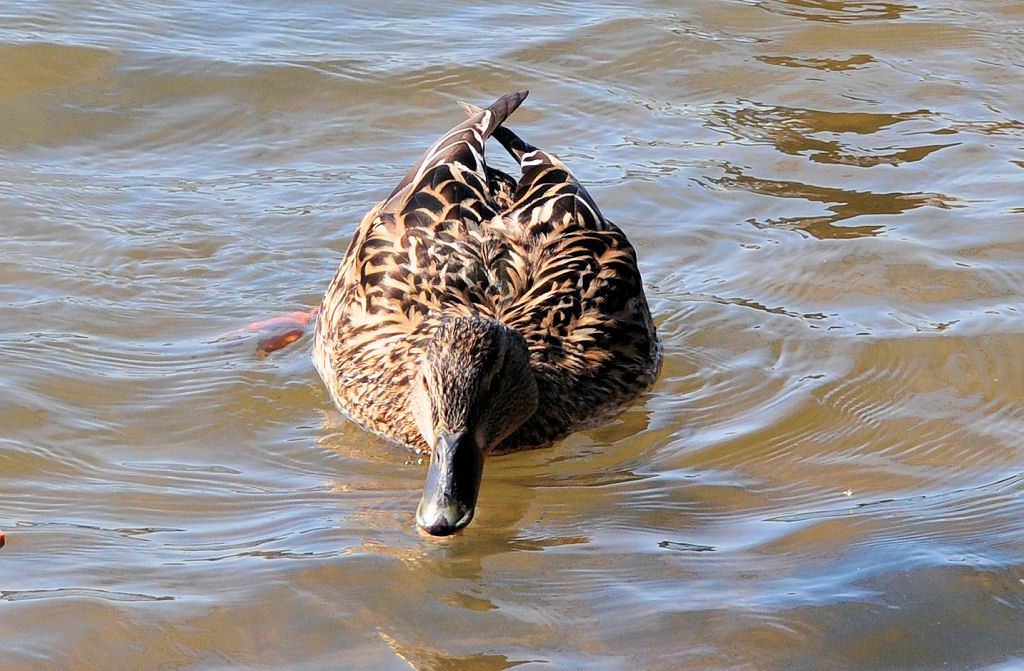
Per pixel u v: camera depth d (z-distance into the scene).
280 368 12.59
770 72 18.19
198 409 11.80
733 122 17.06
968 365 12.41
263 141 16.45
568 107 17.28
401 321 12.05
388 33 18.88
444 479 9.92
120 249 14.08
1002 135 16.78
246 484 10.71
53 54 17.45
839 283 13.77
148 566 9.37
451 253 12.38
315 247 14.44
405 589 9.16
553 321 12.12
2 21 18.12
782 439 11.52
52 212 14.62
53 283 13.44
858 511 10.34
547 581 9.33
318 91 17.34
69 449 11.02
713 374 12.55
